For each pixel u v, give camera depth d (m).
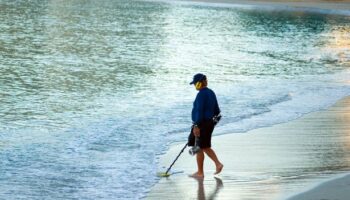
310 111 49.38
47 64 79.50
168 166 31.55
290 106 51.66
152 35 129.00
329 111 49.47
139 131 40.69
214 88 62.62
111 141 37.50
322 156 33.59
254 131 40.66
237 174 29.64
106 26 142.62
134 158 33.16
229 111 48.19
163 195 26.28
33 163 31.58
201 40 124.56
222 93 58.41
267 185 27.41
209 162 32.25
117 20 160.38
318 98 56.62
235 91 60.12
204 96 29.30
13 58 83.31
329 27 173.75
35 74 70.25
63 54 91.12
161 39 122.19
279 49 114.44
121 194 26.50
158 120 44.84
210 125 29.33
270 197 25.28
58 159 32.59
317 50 115.88
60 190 26.98
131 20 162.62
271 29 159.75
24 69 73.69
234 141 37.34
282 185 27.22
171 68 81.19
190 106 52.12
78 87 62.47
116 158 33.06
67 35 119.50
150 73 75.56
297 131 40.91
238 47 114.62
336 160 32.66
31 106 50.94
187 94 59.75
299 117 46.47
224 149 35.12
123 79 69.31
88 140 37.66
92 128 41.69
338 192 25.38
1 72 70.12
